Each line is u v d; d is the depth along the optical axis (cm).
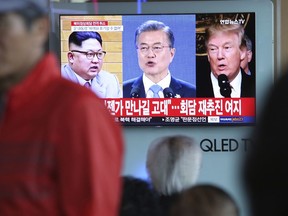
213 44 1034
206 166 1038
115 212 359
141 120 1033
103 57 1031
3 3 357
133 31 1033
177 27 1034
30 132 352
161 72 1034
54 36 1030
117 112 1034
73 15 1028
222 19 1034
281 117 272
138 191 554
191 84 1034
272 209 271
